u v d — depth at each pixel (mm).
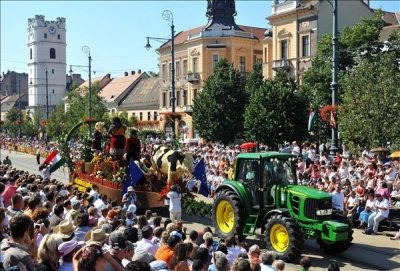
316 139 38219
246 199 15102
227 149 34531
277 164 15148
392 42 36500
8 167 23312
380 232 17844
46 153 50875
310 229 13992
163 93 75625
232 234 15016
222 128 48344
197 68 68188
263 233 14664
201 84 67375
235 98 48750
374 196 18203
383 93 24047
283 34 53906
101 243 7535
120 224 10797
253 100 39875
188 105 68938
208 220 19359
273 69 53656
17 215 6898
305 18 51344
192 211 19875
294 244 13352
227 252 10133
